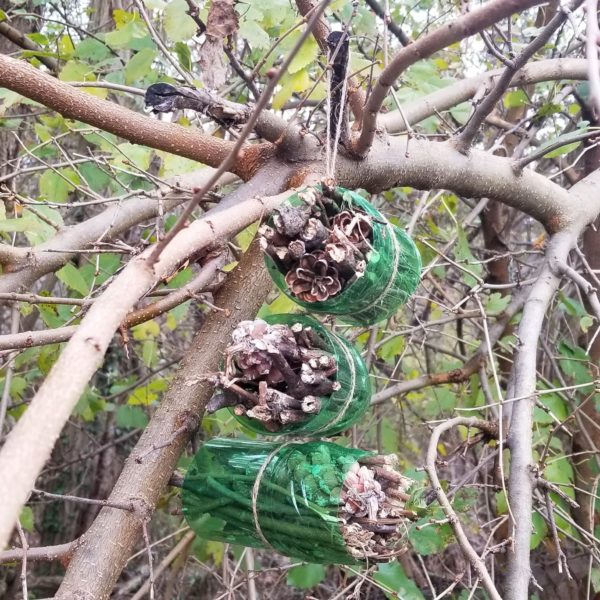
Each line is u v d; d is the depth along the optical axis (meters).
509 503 1.54
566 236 2.01
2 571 3.44
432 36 1.15
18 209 1.94
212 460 1.33
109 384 3.77
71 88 1.33
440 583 2.72
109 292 0.86
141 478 1.25
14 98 2.03
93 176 2.30
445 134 2.18
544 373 2.68
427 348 2.96
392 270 1.27
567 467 2.01
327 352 1.22
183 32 1.69
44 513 3.91
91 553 1.17
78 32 2.86
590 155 2.66
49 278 3.06
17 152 3.00
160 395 3.37
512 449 1.60
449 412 2.82
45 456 0.69
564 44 2.89
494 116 2.75
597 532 2.29
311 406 1.17
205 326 1.42
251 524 1.27
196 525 1.37
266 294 1.46
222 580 2.29
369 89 1.48
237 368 1.20
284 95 1.70
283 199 1.24
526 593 1.42
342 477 1.18
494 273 2.87
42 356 2.21
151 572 1.25
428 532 1.78
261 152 1.54
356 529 1.16
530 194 1.99
